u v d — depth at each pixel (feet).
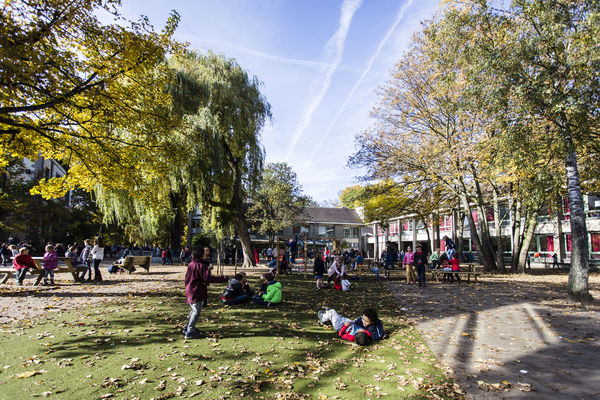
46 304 28.40
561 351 18.02
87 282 44.91
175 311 26.21
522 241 74.74
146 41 28.45
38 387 12.59
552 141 32.81
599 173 44.42
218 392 12.56
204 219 73.56
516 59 31.42
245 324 22.62
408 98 71.46
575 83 29.84
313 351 17.58
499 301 34.09
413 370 15.19
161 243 139.95
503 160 36.06
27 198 93.97
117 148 34.88
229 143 68.28
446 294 39.17
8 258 76.13
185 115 55.83
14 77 23.08
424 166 69.97
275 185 133.59
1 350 16.49
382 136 73.31
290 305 30.53
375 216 92.53
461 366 15.81
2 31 20.71
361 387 13.34
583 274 33.37
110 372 14.10
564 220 99.14
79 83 27.58
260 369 14.84
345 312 28.12
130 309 26.63
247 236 78.07
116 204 60.39
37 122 29.86
